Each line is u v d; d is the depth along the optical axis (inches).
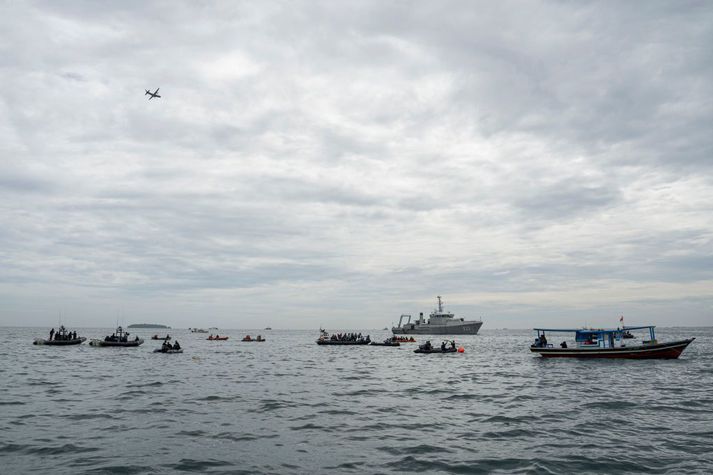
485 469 685.9
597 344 2714.1
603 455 751.1
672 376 1866.4
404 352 3875.5
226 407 1164.5
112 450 769.6
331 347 4810.5
